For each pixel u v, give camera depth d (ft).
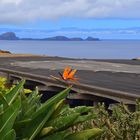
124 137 13.29
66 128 10.23
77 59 221.66
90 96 71.77
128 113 13.89
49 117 10.19
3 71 115.34
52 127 9.81
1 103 9.92
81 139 9.86
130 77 105.50
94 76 106.73
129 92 66.13
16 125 9.49
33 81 96.37
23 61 187.21
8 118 8.94
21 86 10.85
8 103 10.49
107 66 155.02
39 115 9.71
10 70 113.50
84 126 14.06
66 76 15.85
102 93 67.87
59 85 83.66
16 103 9.08
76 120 10.48
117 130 13.39
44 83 89.66
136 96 56.85
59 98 9.86
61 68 133.39
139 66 156.97
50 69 127.85
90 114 10.66
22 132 9.58
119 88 75.05
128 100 58.75
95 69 135.13
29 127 9.63
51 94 90.27
